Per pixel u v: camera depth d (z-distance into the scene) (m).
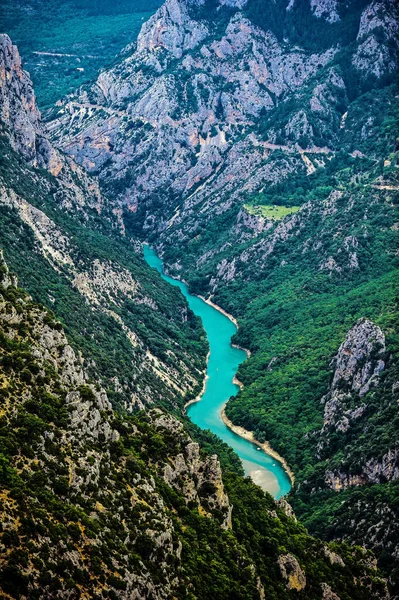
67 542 183.50
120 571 188.88
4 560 171.75
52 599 174.38
